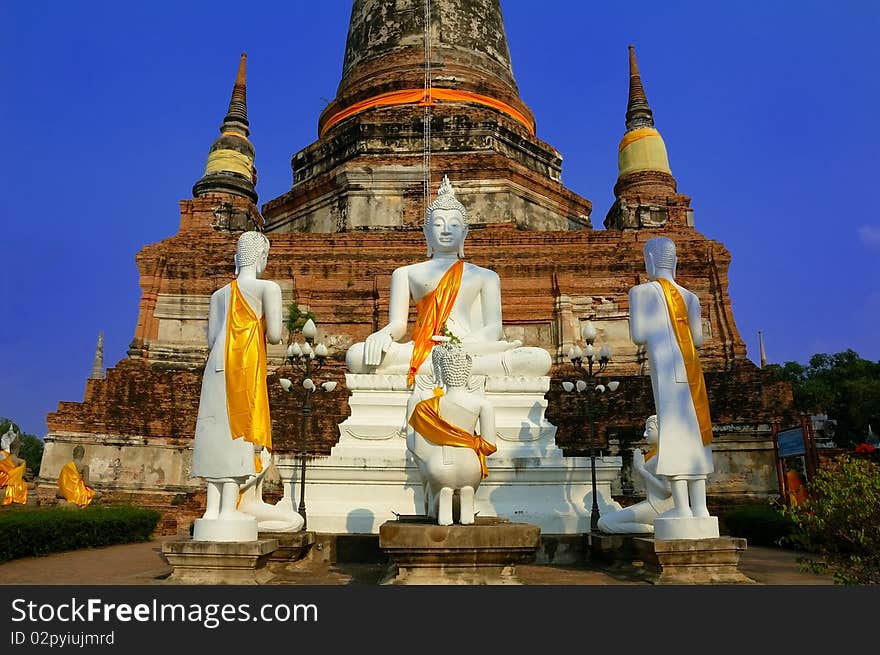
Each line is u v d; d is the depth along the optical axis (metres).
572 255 24.23
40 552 13.09
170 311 24.30
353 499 12.50
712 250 24.08
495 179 26.88
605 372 23.12
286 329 23.89
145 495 20.64
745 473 19.92
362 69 30.70
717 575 8.98
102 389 21.30
